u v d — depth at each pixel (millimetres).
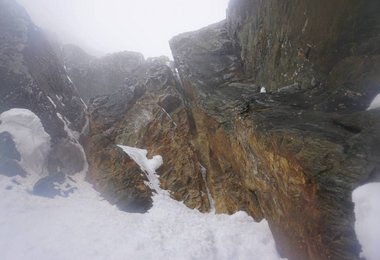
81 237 10773
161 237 11266
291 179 8781
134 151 16438
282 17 13719
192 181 15555
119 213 13086
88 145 17766
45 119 16422
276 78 14320
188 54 20812
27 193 12773
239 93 16312
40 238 10352
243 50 18797
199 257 10242
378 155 7227
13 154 13812
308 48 11828
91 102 19781
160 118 17906
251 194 12695
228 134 14164
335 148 7918
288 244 9328
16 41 18594
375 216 6242
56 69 21062
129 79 22625
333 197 7254
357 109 9133
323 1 10836
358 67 9742
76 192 14312
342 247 6738
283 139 9172
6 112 14984
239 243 11117
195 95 17719
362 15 9664
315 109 10242
